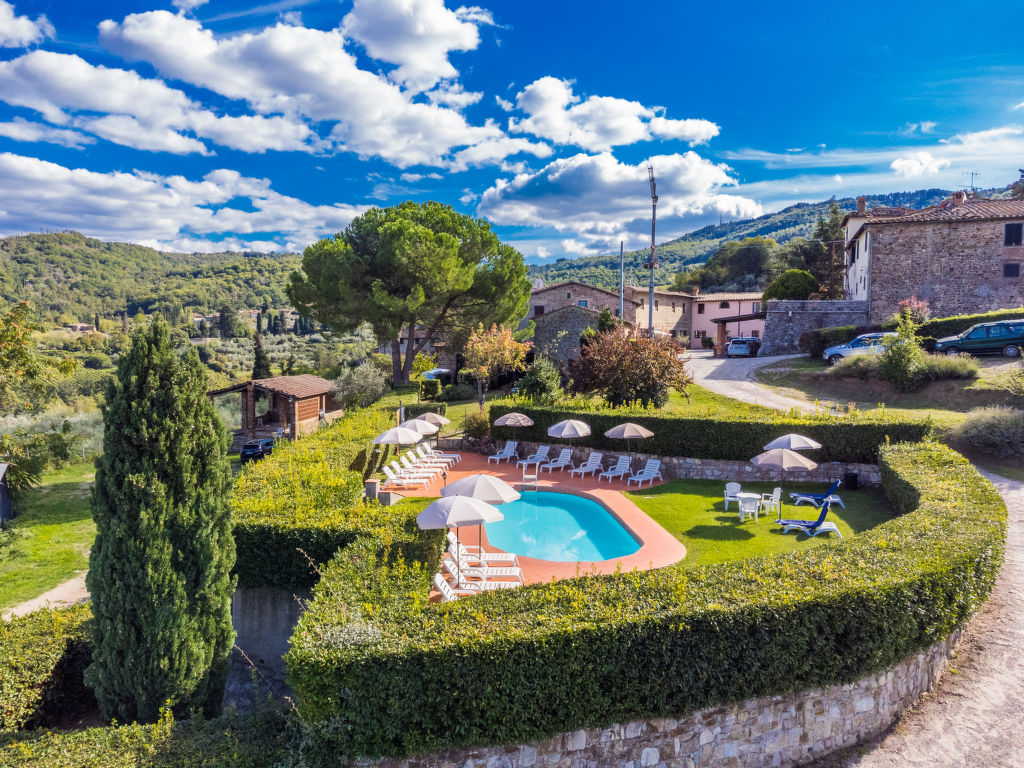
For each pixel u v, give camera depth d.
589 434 19.47
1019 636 9.05
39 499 20.48
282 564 9.93
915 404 22.95
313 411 31.95
